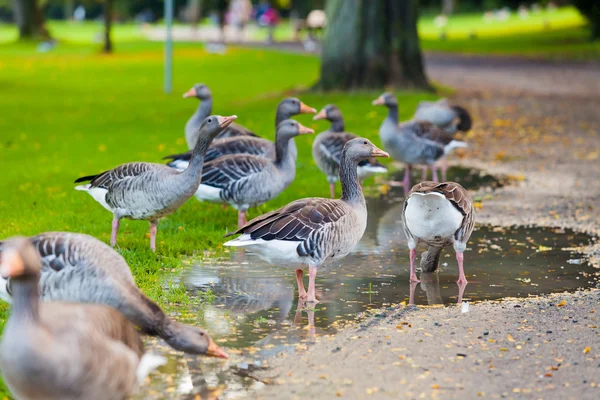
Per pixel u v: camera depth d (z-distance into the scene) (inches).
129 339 246.5
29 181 628.1
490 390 260.1
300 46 2413.9
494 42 2522.1
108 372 217.8
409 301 361.7
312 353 295.6
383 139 625.3
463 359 287.1
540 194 603.2
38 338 204.8
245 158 469.7
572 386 262.2
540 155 775.1
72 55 2046.0
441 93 1264.8
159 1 3932.1
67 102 1173.1
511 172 695.1
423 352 294.7
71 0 4067.4
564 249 451.8
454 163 745.0
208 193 468.4
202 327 324.2
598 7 2199.8
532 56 2094.0
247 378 274.1
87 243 271.4
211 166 468.8
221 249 448.8
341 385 266.5
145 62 1849.2
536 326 322.0
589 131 921.5
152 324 266.2
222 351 272.2
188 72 1647.4
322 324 329.1
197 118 602.9
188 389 265.9
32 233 450.0
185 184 394.6
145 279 380.5
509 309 345.7
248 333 318.0
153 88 1373.0
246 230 343.9
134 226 482.6
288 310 347.6
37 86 1373.0
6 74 1565.0
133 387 232.5
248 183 464.1
